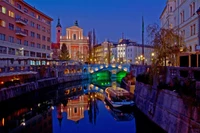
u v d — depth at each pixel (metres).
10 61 54.00
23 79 49.94
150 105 26.59
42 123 32.25
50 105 44.84
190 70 19.28
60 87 71.06
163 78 24.55
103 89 68.69
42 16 81.25
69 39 133.88
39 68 62.00
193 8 38.41
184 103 17.97
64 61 84.62
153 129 24.83
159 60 26.86
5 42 56.03
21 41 65.56
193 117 16.70
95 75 98.12
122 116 35.50
